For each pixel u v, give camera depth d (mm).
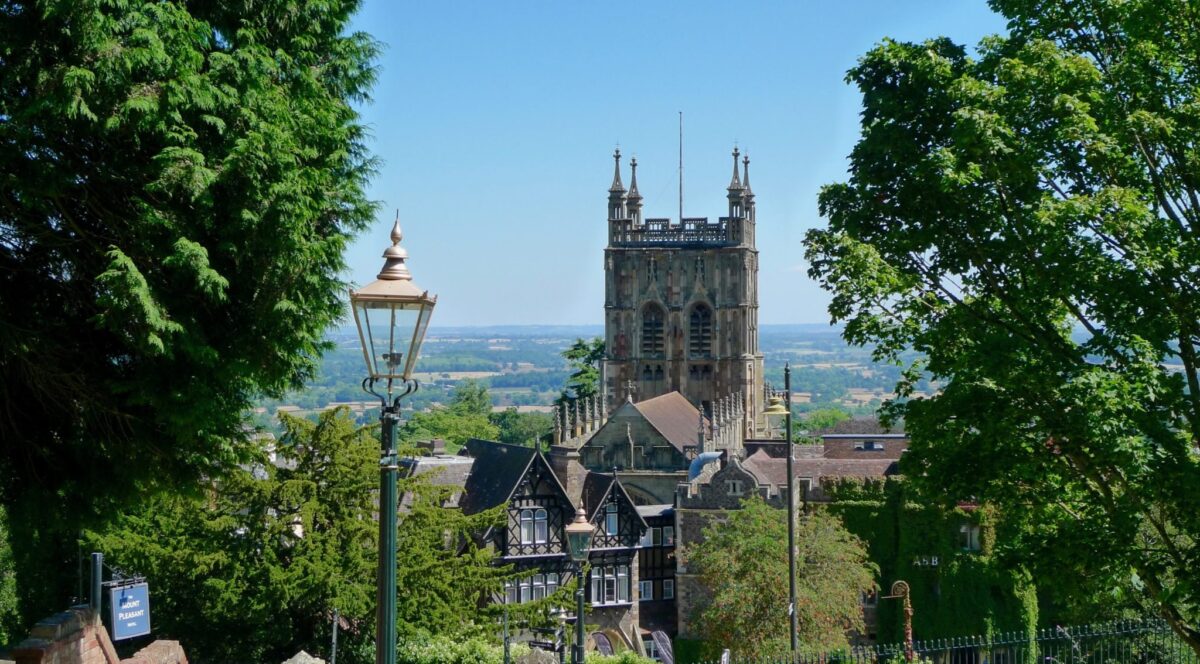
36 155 29594
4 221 31656
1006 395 35719
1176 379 35156
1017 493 38281
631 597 95312
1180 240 35844
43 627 28016
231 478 37812
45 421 35156
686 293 161375
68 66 28516
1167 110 35062
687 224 162125
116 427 34406
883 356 39781
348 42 36375
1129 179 36469
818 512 94062
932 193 37781
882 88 39969
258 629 59125
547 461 96500
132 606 48375
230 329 32719
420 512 63500
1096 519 36375
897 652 51469
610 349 162000
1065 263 34812
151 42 28828
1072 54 35750
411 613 60875
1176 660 48094
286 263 31906
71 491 35844
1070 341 38500
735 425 149375
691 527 100125
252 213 30547
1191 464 33812
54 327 33219
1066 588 37719
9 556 64125
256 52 31734
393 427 22000
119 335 31156
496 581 65438
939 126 38906
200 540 58406
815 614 85125
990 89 35812
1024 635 86062
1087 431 33219
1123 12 35844
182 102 29625
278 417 62031
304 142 33406
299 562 58250
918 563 96938
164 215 30156
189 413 31766
